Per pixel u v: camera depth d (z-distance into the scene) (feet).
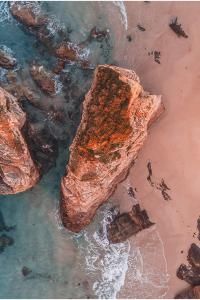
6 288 52.65
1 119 47.19
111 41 52.90
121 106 45.65
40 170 52.90
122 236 52.54
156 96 48.32
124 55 52.70
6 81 52.70
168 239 52.26
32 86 52.80
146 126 48.85
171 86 51.67
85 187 48.78
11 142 47.83
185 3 52.29
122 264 52.75
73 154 47.80
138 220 52.37
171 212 52.03
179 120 51.70
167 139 51.75
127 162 49.78
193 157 51.57
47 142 52.75
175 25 52.08
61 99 52.90
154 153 51.93
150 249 52.54
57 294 52.80
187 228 51.90
